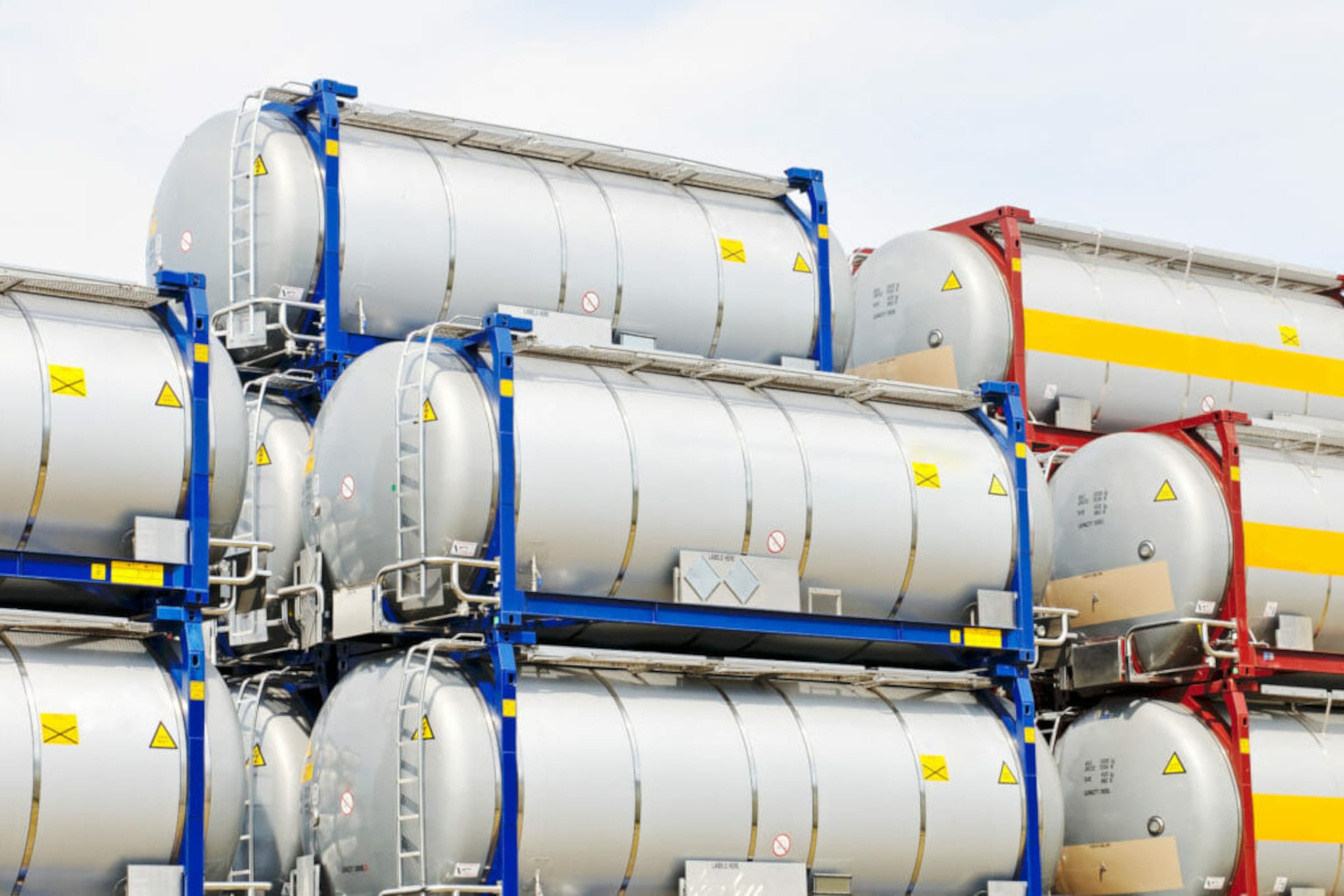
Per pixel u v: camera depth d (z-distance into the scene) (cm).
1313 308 3281
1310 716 2641
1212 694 2538
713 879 2094
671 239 2608
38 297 1911
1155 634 2542
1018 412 2459
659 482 2136
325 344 2333
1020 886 2323
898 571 2311
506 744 1978
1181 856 2467
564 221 2520
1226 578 2536
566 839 2009
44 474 1833
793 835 2158
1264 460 2683
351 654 2217
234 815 1923
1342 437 2727
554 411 2100
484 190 2481
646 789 2062
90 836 1806
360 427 2138
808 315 2714
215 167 2459
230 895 2219
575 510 2077
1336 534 2677
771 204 2784
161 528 1891
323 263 2359
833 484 2269
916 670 2341
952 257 2897
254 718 2291
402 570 2055
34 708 1798
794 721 2217
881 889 2247
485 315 2398
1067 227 2973
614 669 2152
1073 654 2620
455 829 1958
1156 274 3116
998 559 2391
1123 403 2994
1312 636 2630
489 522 2041
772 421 2275
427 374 2078
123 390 1884
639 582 2134
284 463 2312
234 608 2323
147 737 1847
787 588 2212
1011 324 2861
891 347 2953
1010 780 2348
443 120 2475
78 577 1848
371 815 2038
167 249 2520
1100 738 2577
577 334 2480
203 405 1925
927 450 2377
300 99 2450
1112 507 2616
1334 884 2567
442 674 2028
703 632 2212
